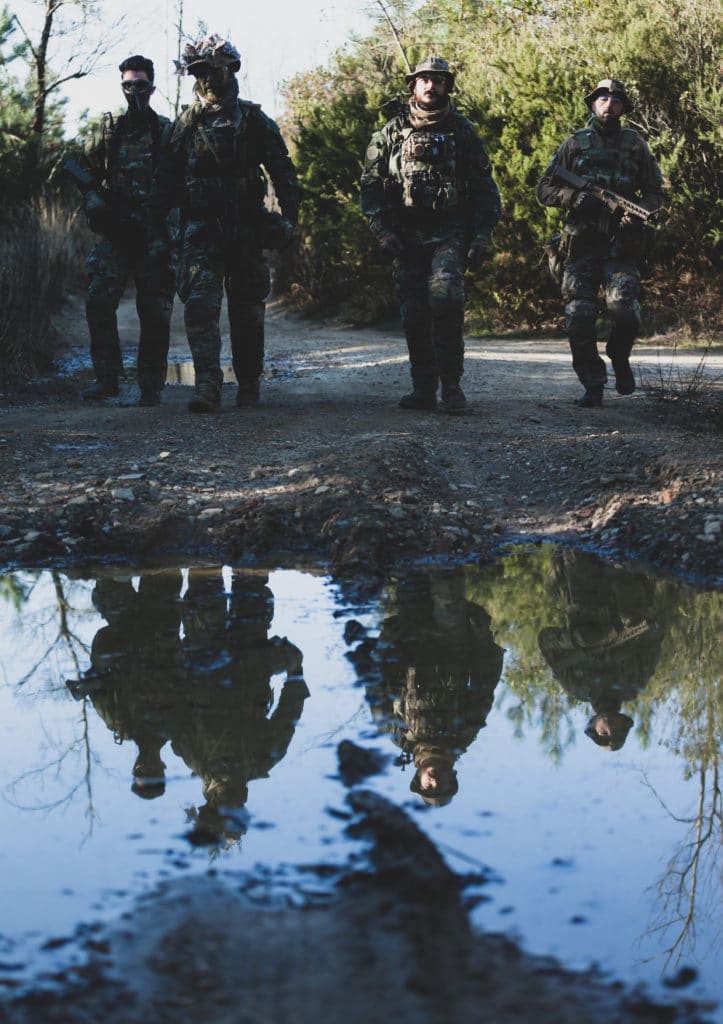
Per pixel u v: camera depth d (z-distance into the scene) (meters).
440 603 3.79
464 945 1.75
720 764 2.55
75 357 11.12
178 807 2.32
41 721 2.86
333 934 1.77
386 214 6.57
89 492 4.82
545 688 3.06
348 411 6.90
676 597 3.83
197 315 6.79
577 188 6.64
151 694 3.02
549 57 13.68
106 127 7.61
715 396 6.97
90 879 2.00
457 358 6.62
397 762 2.55
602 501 4.76
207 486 4.97
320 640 3.44
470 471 5.35
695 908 1.89
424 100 6.28
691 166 12.45
